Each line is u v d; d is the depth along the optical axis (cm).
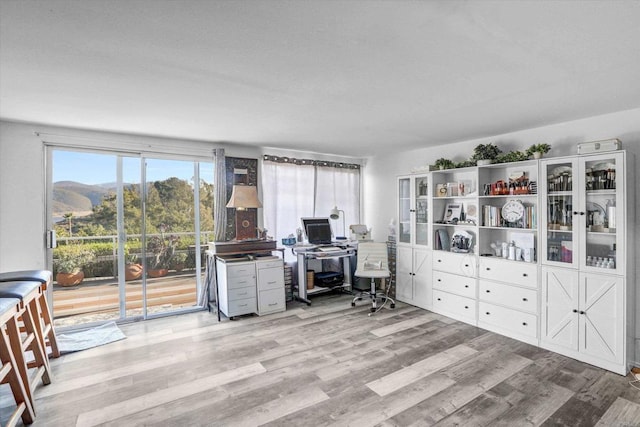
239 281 416
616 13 148
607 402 237
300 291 495
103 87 242
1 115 313
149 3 139
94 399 244
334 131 390
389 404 235
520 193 354
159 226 431
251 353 318
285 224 527
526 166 369
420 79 229
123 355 316
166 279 441
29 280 263
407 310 449
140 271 421
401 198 497
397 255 498
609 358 281
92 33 165
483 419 218
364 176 613
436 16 151
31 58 193
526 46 181
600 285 288
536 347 328
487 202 398
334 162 579
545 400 239
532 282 333
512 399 241
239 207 425
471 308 392
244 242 438
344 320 411
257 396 246
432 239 443
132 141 405
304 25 159
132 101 275
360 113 313
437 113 313
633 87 243
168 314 429
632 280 290
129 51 186
